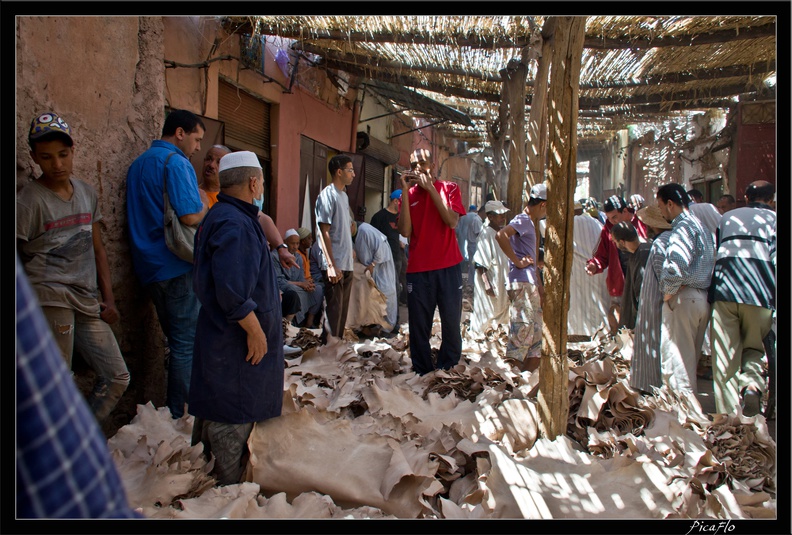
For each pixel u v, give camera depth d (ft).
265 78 28.12
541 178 25.98
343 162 19.86
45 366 2.11
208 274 8.93
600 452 11.66
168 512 7.93
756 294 14.43
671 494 9.26
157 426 10.95
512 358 17.72
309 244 25.72
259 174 9.30
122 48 13.08
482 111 51.26
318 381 15.29
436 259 16.84
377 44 27.14
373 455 9.45
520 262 17.56
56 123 9.97
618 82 31.40
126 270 13.21
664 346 14.99
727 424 12.69
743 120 38.86
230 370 8.93
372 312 24.86
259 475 9.10
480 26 23.89
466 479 10.05
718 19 22.43
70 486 2.15
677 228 14.70
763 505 9.86
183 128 13.55
